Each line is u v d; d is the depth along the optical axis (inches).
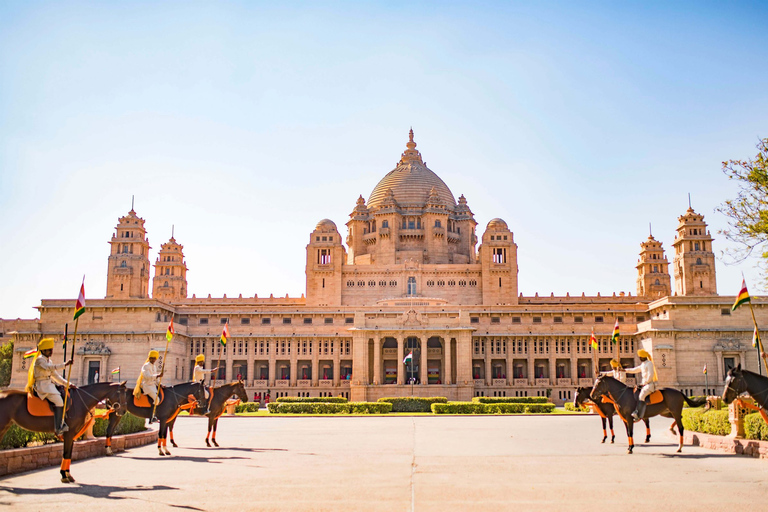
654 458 1429.6
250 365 5275.6
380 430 2293.3
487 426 2496.3
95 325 5123.0
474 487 1056.8
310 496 986.7
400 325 4992.6
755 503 938.1
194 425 2605.8
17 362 5044.3
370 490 1032.8
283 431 2261.3
